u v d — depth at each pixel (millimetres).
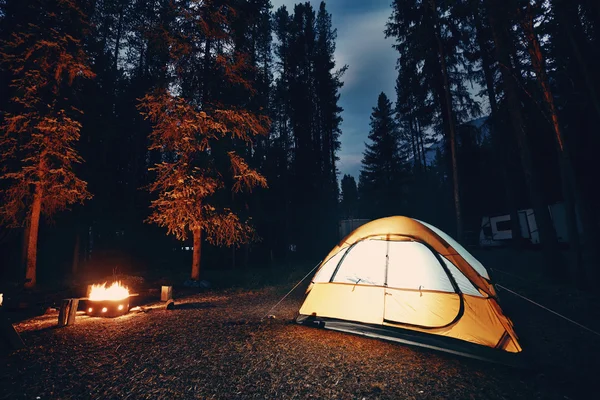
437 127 17031
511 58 10984
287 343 4570
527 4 8570
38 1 11297
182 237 10539
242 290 10000
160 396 3027
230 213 11219
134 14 22422
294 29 25141
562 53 10688
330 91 26281
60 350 4316
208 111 10867
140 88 18734
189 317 6273
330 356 4059
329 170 26266
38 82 10727
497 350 3920
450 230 27703
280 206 21672
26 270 10344
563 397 3018
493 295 4477
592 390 3160
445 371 3611
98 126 15852
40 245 16594
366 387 3213
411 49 15227
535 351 4230
